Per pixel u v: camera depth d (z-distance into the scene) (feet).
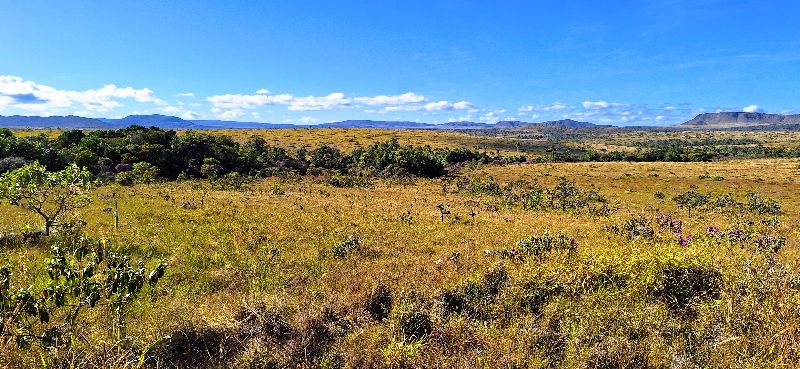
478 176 210.79
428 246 40.98
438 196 116.98
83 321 15.94
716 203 106.83
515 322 17.58
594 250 27.04
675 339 15.80
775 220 71.92
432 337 16.20
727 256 26.73
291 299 19.39
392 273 26.11
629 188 162.91
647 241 39.04
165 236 40.50
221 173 169.48
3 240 32.63
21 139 142.20
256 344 14.99
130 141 172.86
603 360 14.15
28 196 36.17
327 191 119.03
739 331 15.58
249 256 33.68
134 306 18.54
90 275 14.46
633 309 18.19
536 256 26.89
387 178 183.62
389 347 14.84
